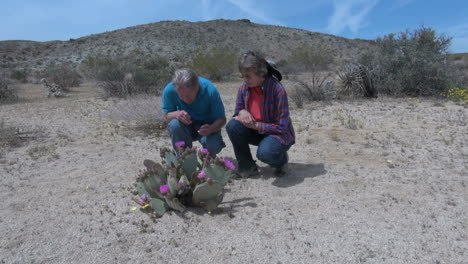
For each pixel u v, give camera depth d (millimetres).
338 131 5988
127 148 5312
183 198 3150
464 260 2367
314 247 2557
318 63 27688
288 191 3537
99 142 5676
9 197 3492
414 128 6113
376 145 5113
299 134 5863
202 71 19625
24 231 2814
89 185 3781
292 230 2787
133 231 2795
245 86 3699
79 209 3189
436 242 2578
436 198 3297
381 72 10828
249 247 2570
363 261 2385
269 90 3545
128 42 51375
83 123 7402
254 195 3455
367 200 3283
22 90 16266
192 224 2898
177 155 3861
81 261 2432
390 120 6879
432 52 10812
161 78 14234
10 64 39594
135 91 12805
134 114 6520
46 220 2990
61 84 17281
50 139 5926
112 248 2576
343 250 2508
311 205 3209
